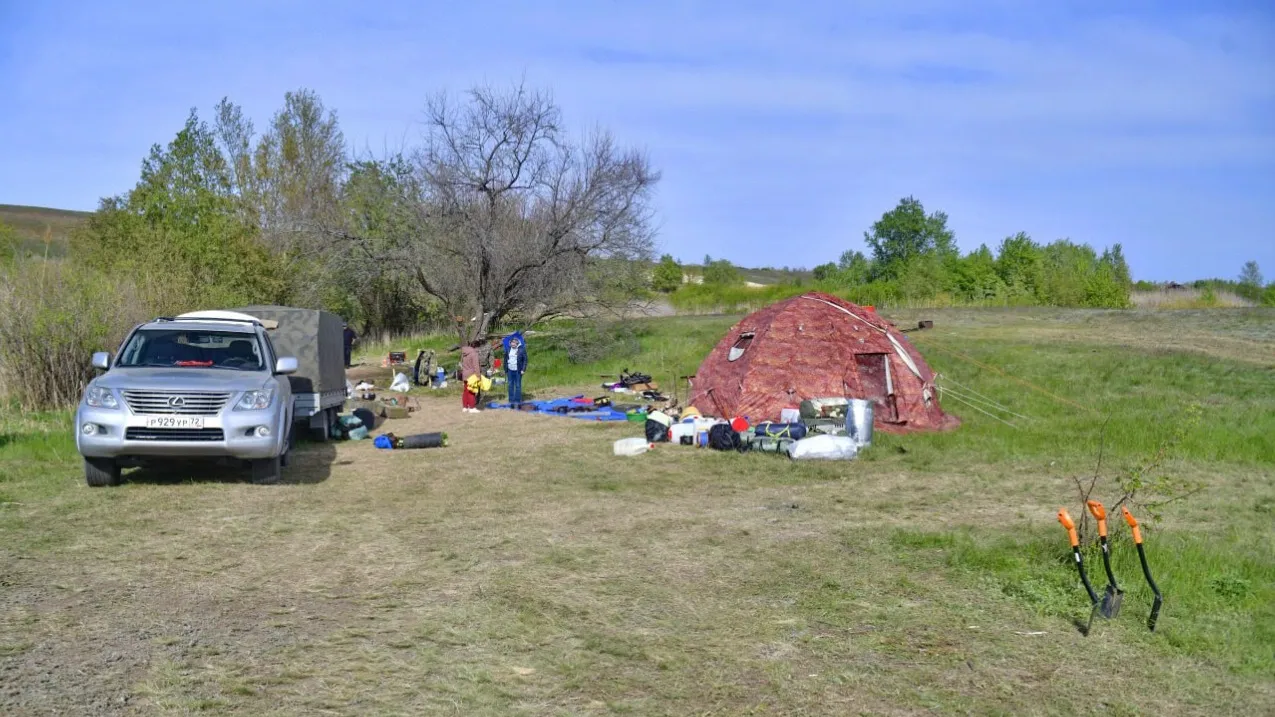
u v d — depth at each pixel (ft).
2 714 15.02
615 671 17.71
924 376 53.52
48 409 56.59
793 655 18.69
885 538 27.96
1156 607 20.48
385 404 64.13
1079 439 47.29
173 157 124.98
